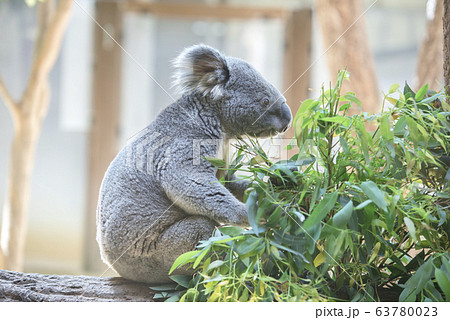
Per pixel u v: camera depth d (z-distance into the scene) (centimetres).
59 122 1226
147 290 404
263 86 434
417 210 324
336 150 369
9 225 1064
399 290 363
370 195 319
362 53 923
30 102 1055
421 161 349
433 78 884
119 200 402
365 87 923
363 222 342
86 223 1217
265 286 332
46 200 1230
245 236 339
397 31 1320
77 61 1210
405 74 1318
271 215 346
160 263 399
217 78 424
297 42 1154
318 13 938
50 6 1061
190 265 381
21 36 1227
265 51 1182
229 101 427
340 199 340
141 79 1189
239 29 1195
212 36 1203
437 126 351
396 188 348
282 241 339
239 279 327
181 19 1193
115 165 417
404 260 377
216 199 381
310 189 357
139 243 396
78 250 1230
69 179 1235
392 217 324
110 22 1177
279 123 437
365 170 356
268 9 1166
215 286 331
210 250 360
